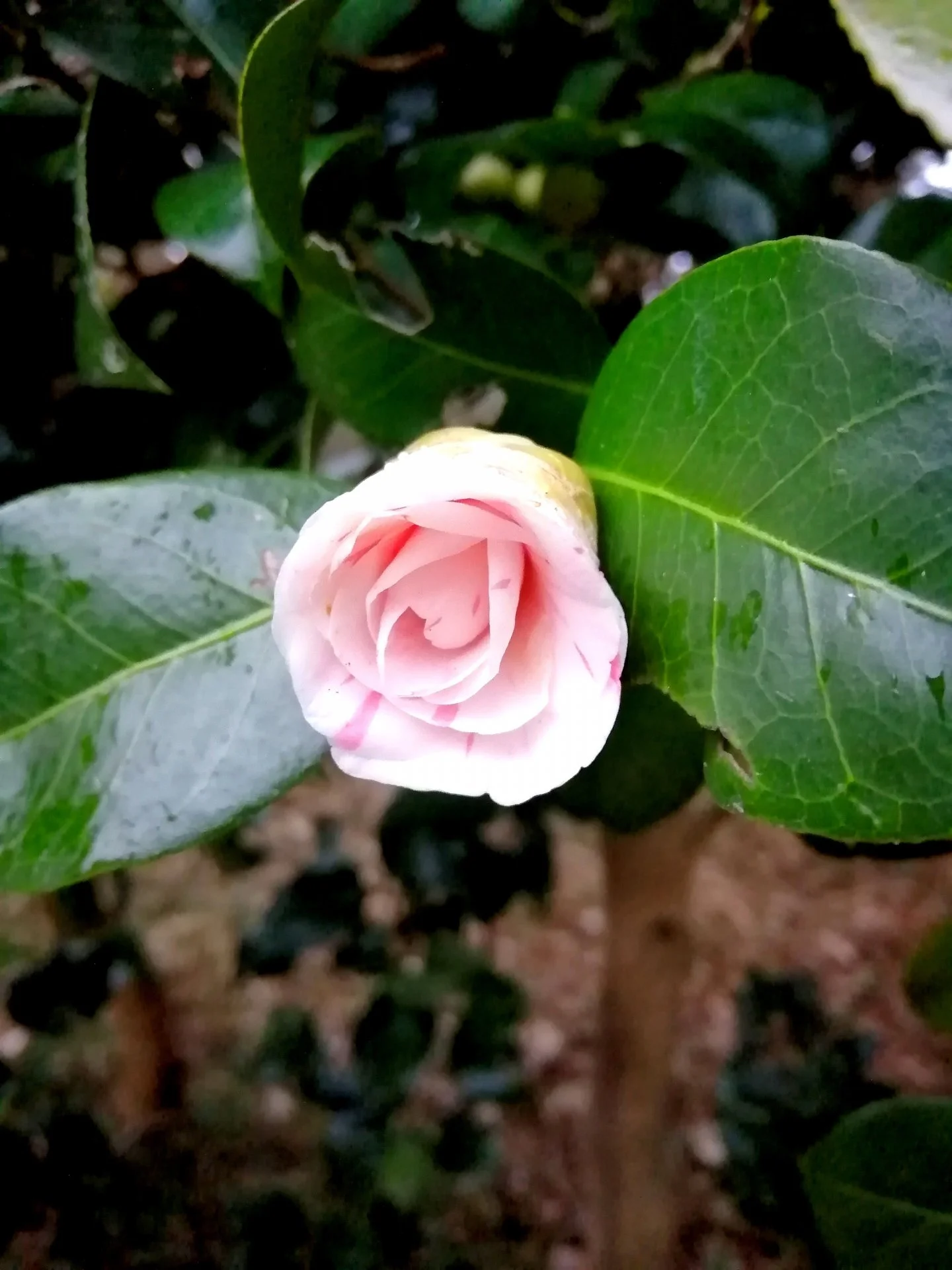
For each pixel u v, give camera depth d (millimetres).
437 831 341
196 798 135
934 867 592
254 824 458
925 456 94
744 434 105
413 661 112
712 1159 448
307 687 112
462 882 345
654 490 114
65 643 140
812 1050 414
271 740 136
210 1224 396
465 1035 422
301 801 541
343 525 103
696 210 177
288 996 507
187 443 195
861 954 554
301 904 399
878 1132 208
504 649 106
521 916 547
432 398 165
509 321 160
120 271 177
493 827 350
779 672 101
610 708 104
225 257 151
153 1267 380
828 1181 210
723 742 105
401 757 111
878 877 591
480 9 163
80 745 138
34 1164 369
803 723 99
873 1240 206
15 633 139
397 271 176
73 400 188
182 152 173
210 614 141
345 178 167
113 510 143
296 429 198
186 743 137
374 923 423
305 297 156
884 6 104
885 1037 513
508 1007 425
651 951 301
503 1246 422
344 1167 407
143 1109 420
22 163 170
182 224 154
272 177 135
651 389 117
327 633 111
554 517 98
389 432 167
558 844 564
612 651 102
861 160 178
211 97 170
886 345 95
